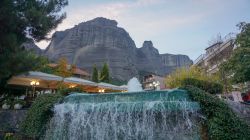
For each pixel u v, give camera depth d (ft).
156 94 25.21
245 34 58.59
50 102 31.22
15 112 37.65
